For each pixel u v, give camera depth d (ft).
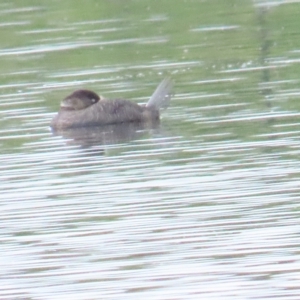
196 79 90.43
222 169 64.54
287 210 56.44
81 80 93.30
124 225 56.29
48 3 133.80
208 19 119.75
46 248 54.03
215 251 52.03
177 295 47.67
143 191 61.57
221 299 47.01
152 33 114.01
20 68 100.68
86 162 68.64
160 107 81.20
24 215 58.95
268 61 95.20
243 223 55.21
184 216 56.90
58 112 79.77
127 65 98.78
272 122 74.28
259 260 50.57
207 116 77.97
